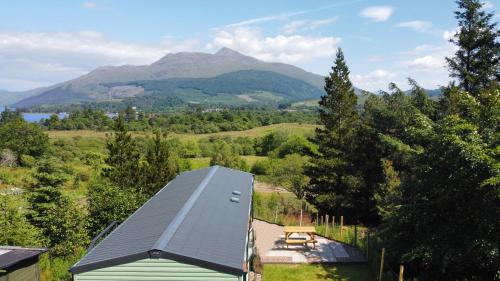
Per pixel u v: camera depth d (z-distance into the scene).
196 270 9.83
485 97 13.98
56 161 20.22
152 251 9.72
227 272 9.77
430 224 13.41
